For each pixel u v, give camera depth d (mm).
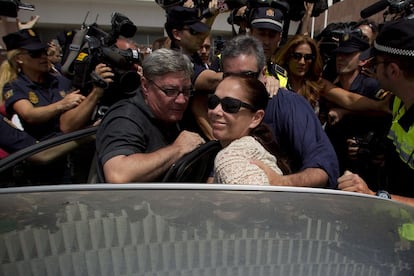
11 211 903
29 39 2791
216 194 1020
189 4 2877
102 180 1667
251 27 2455
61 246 757
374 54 1900
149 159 1622
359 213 976
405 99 1778
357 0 6359
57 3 10273
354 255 777
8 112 2734
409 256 793
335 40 3119
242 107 1522
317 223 891
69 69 2543
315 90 2674
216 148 1772
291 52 2621
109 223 848
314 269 722
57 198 980
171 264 711
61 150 1758
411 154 1795
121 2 10508
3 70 2861
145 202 959
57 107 2443
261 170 1351
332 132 2729
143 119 1838
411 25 1683
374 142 2451
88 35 2467
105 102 2338
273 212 928
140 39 11164
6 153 2324
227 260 729
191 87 1989
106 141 1734
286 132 1938
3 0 2723
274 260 738
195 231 821
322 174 1732
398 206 1085
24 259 716
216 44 3543
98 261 714
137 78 2182
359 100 2512
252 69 1906
